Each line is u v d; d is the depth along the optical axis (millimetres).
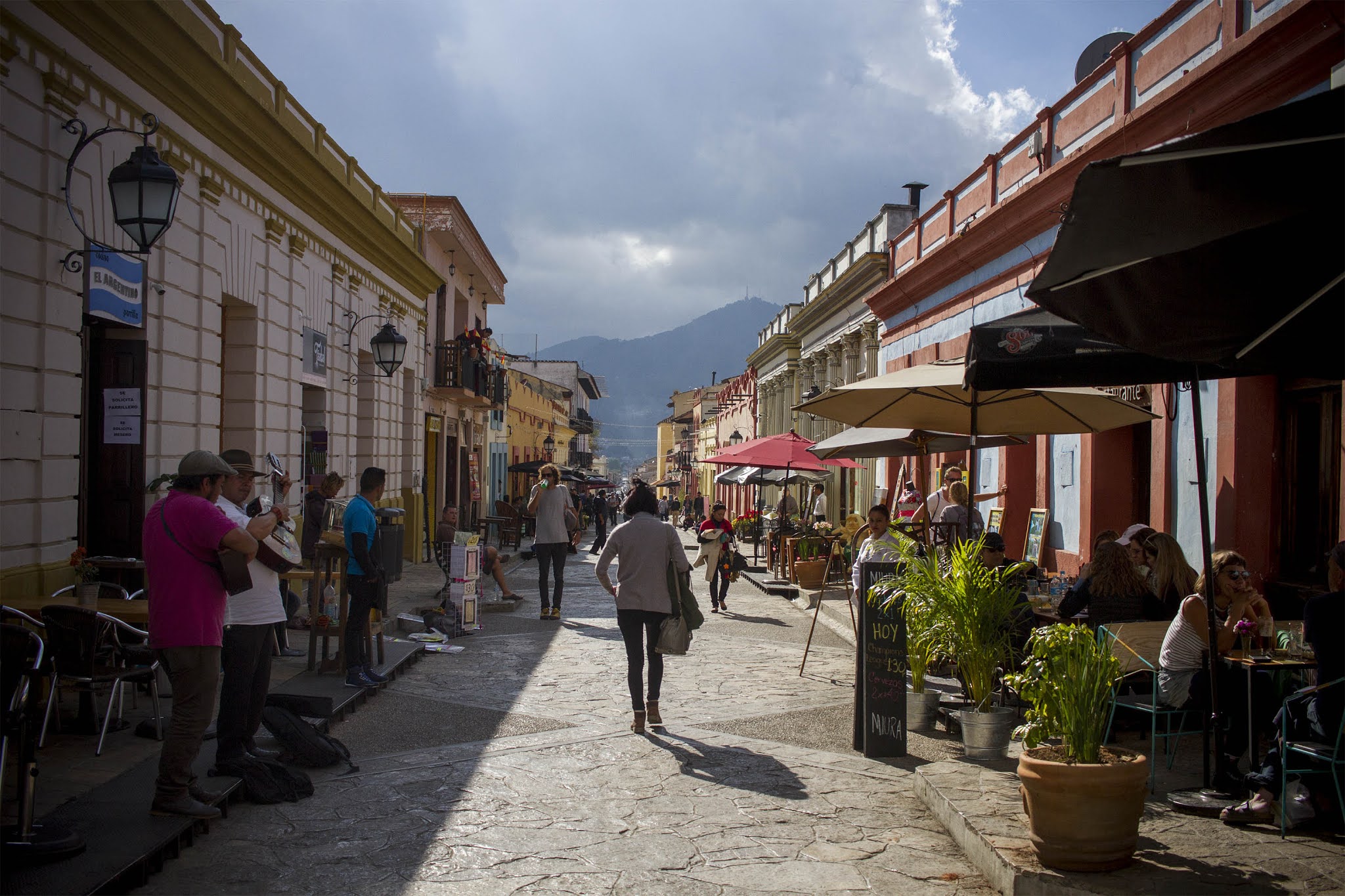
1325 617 5102
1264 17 8594
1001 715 6559
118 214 7758
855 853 5016
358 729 7359
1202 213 3643
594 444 96312
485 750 6848
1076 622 7953
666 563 7504
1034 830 4508
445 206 23984
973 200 16281
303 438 14781
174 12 9859
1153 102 9859
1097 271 4039
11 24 7270
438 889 4473
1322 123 3260
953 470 12469
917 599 6730
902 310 20500
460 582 12242
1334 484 8188
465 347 26281
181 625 4945
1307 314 4238
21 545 7590
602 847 5043
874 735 6840
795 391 36406
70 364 8156
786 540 19000
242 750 5840
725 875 4695
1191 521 9625
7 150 7301
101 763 5906
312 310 14922
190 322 10461
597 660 10508
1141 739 7027
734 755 6832
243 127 11492
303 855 4859
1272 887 4230
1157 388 10250
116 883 4262
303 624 11258
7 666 4375
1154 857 4621
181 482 5230
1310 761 5098
